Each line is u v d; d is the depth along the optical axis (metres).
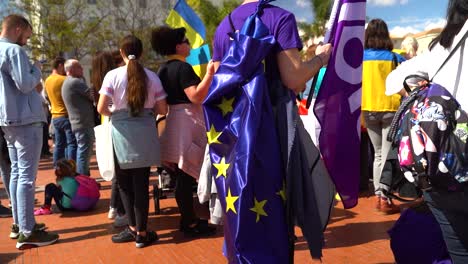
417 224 2.63
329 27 2.49
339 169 2.44
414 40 5.35
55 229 4.72
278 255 2.05
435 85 2.35
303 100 3.86
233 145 2.06
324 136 2.41
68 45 25.62
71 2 26.58
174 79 4.07
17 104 3.91
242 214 1.97
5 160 4.80
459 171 2.19
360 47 2.42
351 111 2.44
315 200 2.21
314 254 2.19
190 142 4.04
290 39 2.14
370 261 3.50
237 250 1.98
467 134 2.19
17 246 4.10
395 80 3.05
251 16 2.17
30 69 3.86
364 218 4.62
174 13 5.34
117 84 3.87
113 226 4.73
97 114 6.91
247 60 2.06
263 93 2.09
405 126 2.39
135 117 3.89
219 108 2.16
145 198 4.02
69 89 6.39
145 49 26.05
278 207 2.09
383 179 4.40
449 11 2.36
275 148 2.11
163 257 3.78
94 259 3.79
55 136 7.33
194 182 4.58
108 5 28.83
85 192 5.34
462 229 2.27
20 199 4.07
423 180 2.29
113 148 4.00
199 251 3.88
